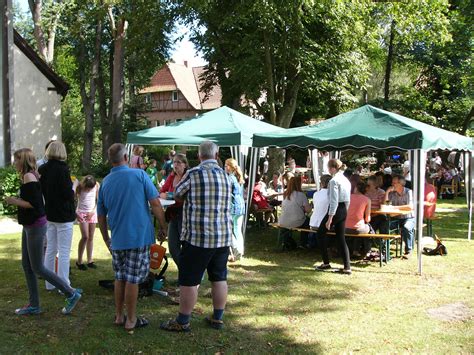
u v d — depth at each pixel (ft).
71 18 82.23
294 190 26.99
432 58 79.46
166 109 169.58
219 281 14.67
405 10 57.00
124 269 14.26
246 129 30.91
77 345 13.33
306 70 56.03
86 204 21.29
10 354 12.64
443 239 31.45
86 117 91.50
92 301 17.08
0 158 44.42
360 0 53.52
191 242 13.85
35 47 121.19
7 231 30.91
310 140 26.05
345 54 58.54
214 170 14.08
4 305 16.44
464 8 69.31
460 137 30.30
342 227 22.15
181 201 14.26
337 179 21.74
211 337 14.19
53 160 16.52
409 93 80.07
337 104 65.67
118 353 12.96
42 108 64.54
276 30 54.49
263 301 17.90
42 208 14.64
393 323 15.71
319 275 21.86
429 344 14.01
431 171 61.26
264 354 13.17
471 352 13.51
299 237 31.68
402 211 25.26
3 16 43.65
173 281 19.80
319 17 55.31
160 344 13.56
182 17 57.11
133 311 14.35
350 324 15.58
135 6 60.59
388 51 81.20
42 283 19.25
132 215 13.78
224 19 52.60
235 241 24.38
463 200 52.80
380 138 23.53
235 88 65.41
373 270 23.08
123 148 14.33
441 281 21.03
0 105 44.27
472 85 77.00
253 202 33.99
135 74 98.84
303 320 15.92
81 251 21.39
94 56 88.48
